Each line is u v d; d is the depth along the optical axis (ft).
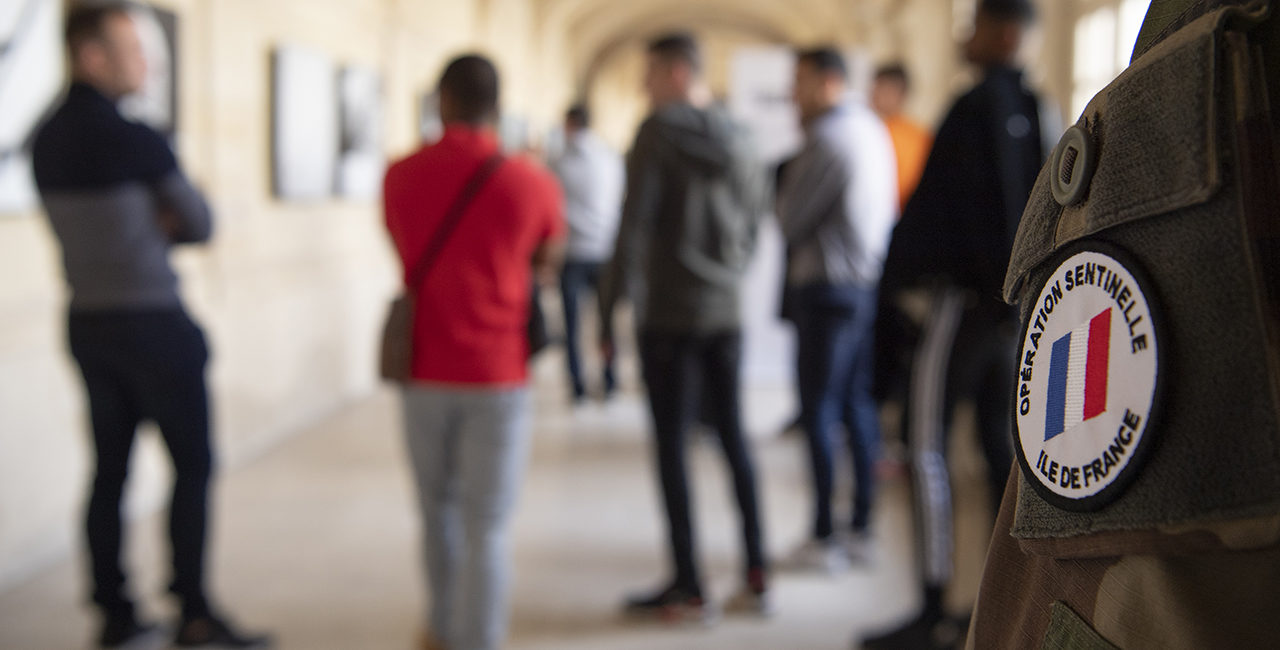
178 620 9.66
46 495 12.05
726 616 10.50
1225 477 1.46
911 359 8.75
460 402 8.43
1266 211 1.48
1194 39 1.59
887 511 14.15
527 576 11.68
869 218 11.10
